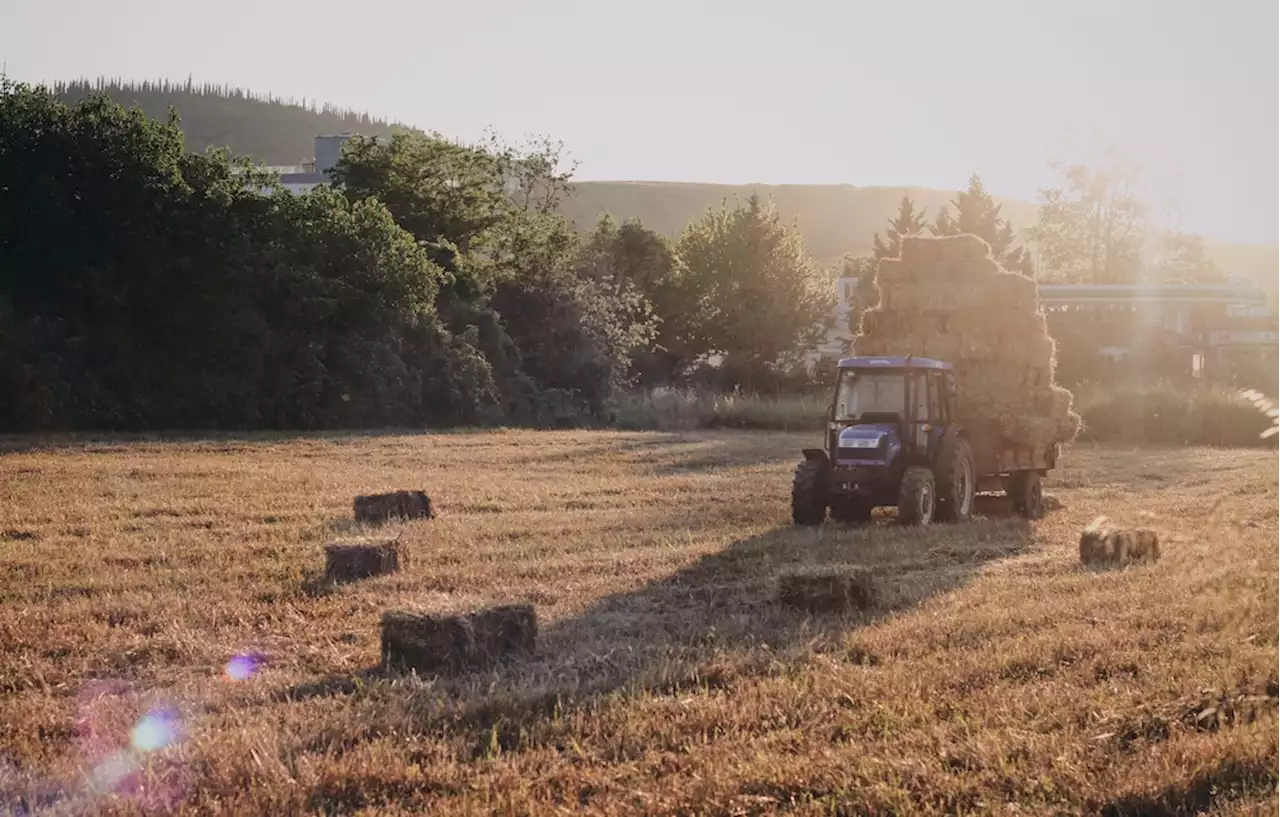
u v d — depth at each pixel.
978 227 123.56
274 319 54.12
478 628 12.65
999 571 18.56
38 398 46.25
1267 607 12.30
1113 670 11.86
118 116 52.16
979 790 8.78
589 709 10.82
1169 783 8.77
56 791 9.25
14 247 50.62
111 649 13.59
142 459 35.34
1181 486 33.69
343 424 54.56
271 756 9.58
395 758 9.63
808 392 91.81
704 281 98.62
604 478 33.28
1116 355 72.06
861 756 9.41
